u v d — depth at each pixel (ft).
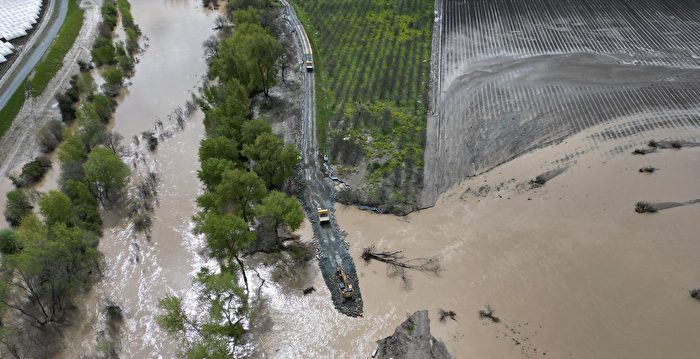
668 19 342.64
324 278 191.62
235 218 174.91
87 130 252.42
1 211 225.97
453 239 203.72
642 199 207.92
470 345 166.71
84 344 174.09
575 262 189.06
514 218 209.05
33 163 249.75
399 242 203.92
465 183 228.22
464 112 270.26
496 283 185.57
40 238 180.55
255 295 186.80
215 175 206.28
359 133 261.03
